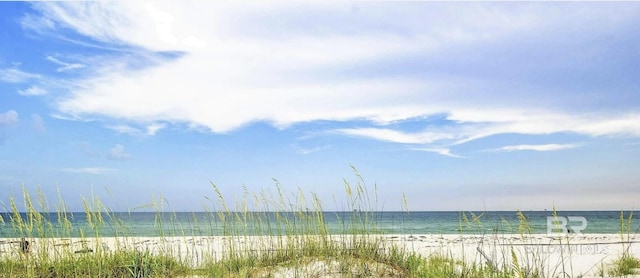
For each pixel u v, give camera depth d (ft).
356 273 20.24
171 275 21.91
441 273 20.07
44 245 21.17
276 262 22.17
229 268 21.74
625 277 22.56
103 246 22.86
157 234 24.35
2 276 19.85
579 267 27.25
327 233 23.84
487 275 20.06
